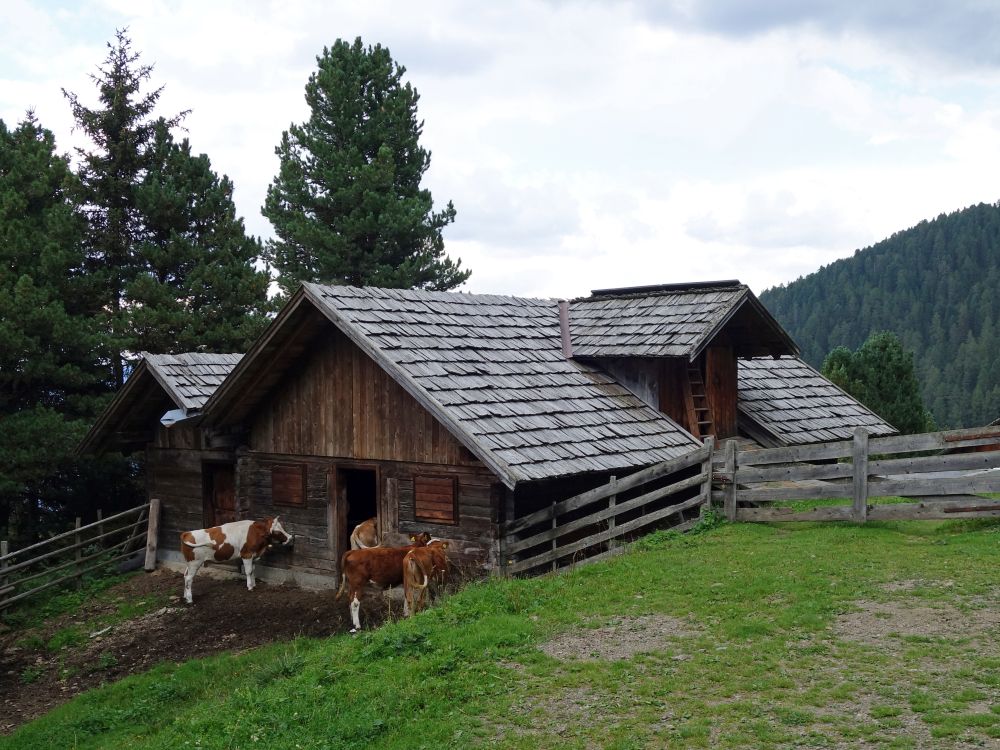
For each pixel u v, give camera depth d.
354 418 16.05
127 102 28.72
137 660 14.33
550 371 16.92
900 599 9.98
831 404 21.88
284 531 17.00
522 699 8.42
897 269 162.50
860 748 6.82
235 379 16.36
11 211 23.28
